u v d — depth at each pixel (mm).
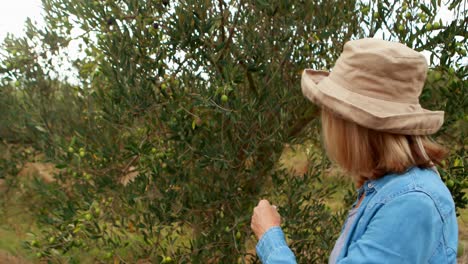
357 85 1044
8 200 3607
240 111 2268
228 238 2551
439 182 1063
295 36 2531
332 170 3133
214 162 2328
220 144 2379
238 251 2453
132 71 2406
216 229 2531
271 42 2523
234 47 2562
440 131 2188
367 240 995
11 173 3473
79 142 2770
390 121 993
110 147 2689
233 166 2441
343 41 2590
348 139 1069
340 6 2574
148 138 2596
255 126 2420
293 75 2703
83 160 2752
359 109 1010
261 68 2410
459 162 2162
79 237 2645
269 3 2453
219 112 2322
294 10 2533
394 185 1025
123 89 2410
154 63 2414
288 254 1194
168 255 2648
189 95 2328
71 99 3242
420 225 969
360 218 1077
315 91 1096
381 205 1021
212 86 2297
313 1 2572
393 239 967
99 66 2658
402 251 958
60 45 3000
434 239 985
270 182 2840
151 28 2408
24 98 3193
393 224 976
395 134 1029
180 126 2363
